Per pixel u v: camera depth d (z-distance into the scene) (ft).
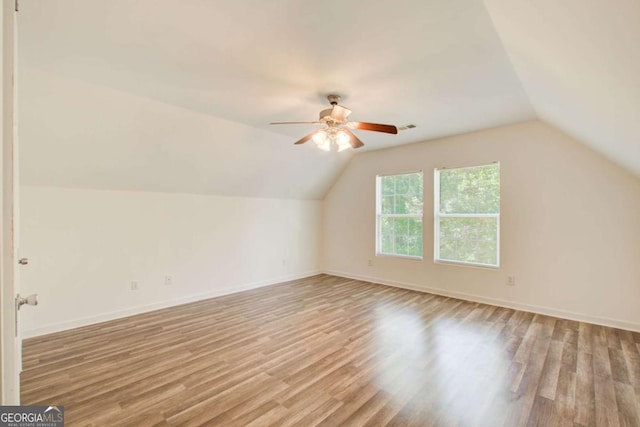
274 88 9.07
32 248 10.12
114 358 8.49
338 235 19.62
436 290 15.19
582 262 11.44
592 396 6.74
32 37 6.50
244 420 5.97
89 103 9.11
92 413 6.15
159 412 6.20
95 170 10.87
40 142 9.29
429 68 7.85
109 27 6.18
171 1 5.39
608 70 4.80
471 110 11.00
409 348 9.10
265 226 17.21
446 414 6.16
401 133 14.05
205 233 14.62
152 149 11.35
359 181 18.44
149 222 12.80
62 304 10.67
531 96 9.48
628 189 10.64
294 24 6.06
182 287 13.79
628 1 3.01
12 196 2.55
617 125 7.06
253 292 15.64
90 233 11.30
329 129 9.95
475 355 8.66
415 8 5.55
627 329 10.57
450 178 14.85
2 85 2.35
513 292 12.91
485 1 5.24
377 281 17.62
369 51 7.06
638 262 10.48
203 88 9.06
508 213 13.01
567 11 3.96
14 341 2.69
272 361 8.32
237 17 5.85
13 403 2.67
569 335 10.07
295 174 16.99
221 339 9.77
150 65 7.73
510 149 12.91
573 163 11.59
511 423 5.90
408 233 16.43
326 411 6.24
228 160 13.69
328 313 12.29
